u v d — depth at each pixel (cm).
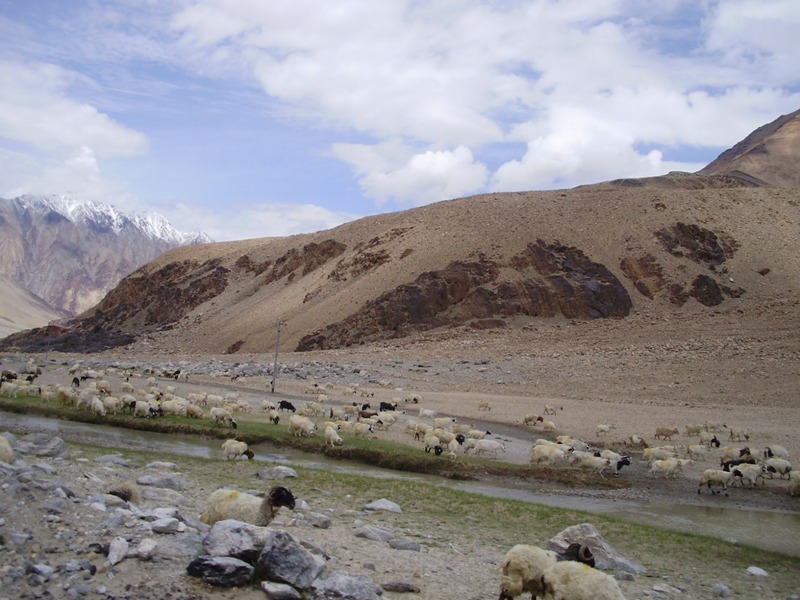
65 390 3709
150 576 930
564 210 11625
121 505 1230
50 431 3050
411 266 10669
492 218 11581
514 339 8312
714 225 10950
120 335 13788
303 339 9844
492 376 6431
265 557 985
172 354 10619
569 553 1238
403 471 2764
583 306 9400
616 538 1784
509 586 1023
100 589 867
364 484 2191
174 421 3416
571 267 10075
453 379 6388
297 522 1487
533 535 1725
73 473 1595
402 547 1394
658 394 5397
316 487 2116
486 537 1661
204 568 947
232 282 14988
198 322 13188
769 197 12131
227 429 3272
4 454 1377
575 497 2452
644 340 7569
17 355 8819
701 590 1384
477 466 2781
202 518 1252
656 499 2477
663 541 1798
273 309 12012
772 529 2078
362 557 1255
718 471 2594
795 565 1680
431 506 1986
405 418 4184
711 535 1967
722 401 5078
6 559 893
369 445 3030
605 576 967
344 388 5681
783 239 10625
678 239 10512
